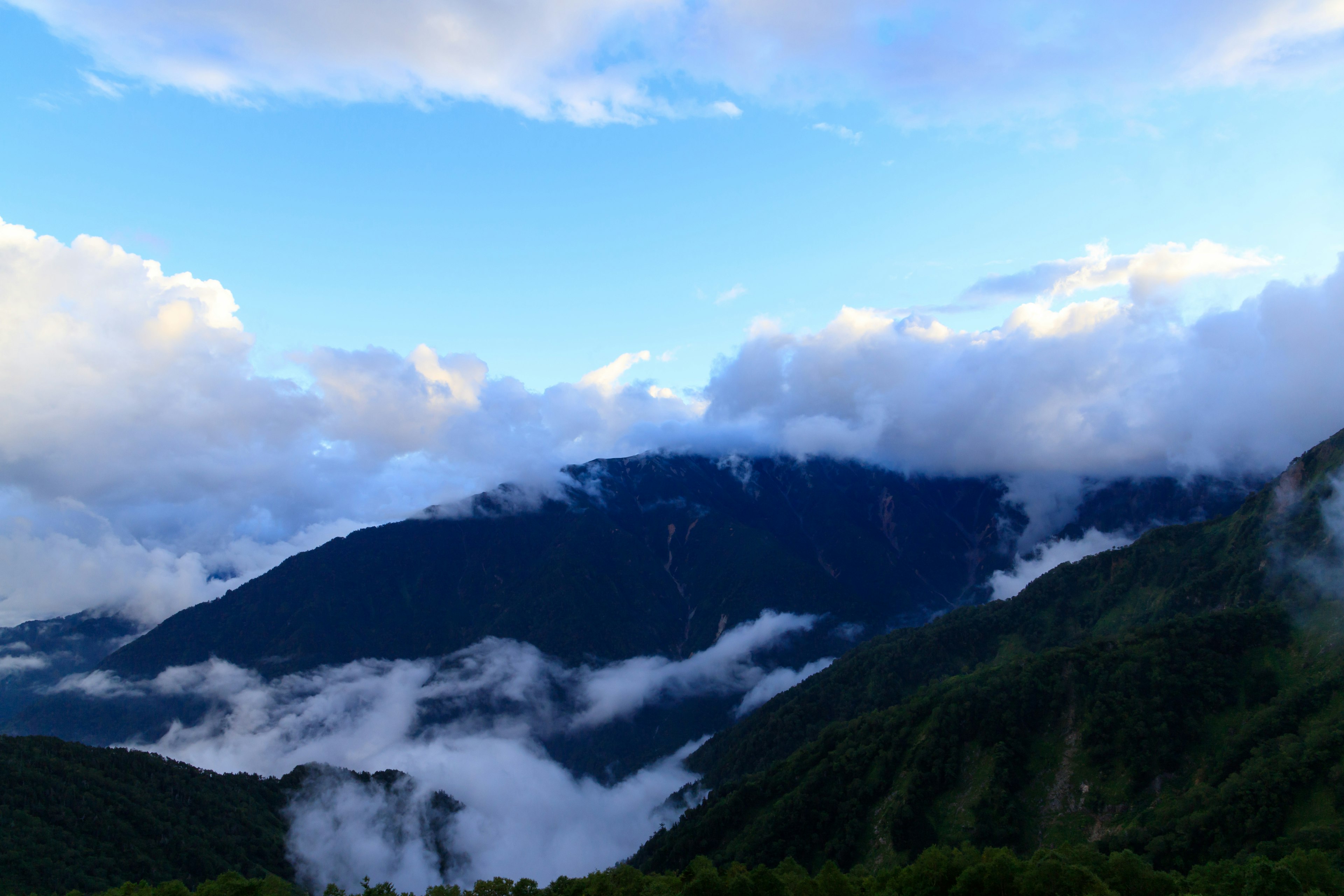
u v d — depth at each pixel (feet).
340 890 611.47
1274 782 640.99
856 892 558.56
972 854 609.83
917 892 566.77
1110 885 529.04
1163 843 648.79
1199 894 504.02
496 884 627.87
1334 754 636.48
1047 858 522.88
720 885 536.01
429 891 643.45
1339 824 581.94
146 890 593.01
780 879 564.71
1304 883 506.89
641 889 575.79
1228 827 636.89
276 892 583.58
